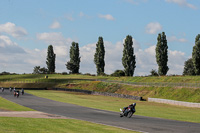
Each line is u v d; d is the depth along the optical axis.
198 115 35.50
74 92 96.06
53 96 70.31
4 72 170.25
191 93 65.06
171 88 74.38
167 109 44.38
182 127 21.42
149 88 82.38
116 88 96.31
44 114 28.03
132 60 116.12
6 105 39.59
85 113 31.72
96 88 102.69
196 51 95.56
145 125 22.00
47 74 155.88
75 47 159.25
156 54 104.88
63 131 16.98
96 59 137.38
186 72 130.88
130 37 116.25
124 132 17.80
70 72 159.62
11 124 18.84
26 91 89.88
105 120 25.02
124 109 28.25
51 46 165.00
